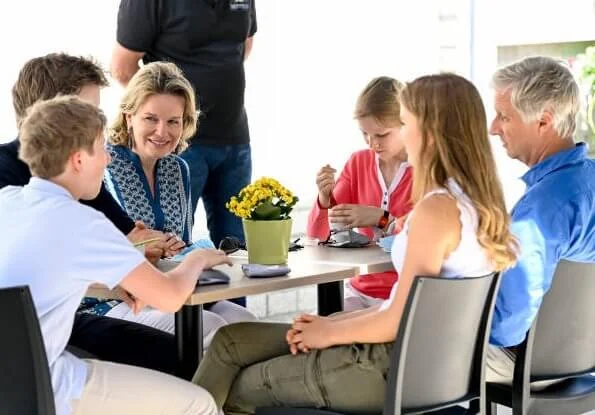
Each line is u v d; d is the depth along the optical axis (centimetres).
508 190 699
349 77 670
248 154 560
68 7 560
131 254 311
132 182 433
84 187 316
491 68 700
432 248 316
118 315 424
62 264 303
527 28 696
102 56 575
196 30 527
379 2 678
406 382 319
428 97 326
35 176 314
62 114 310
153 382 322
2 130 540
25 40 546
